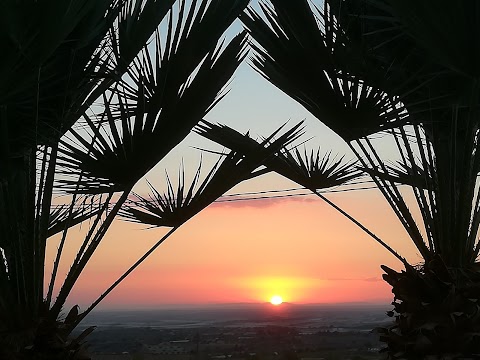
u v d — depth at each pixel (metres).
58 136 3.04
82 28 3.00
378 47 3.63
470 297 3.28
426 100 3.28
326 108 3.69
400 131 3.65
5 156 2.96
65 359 3.07
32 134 3.03
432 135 3.50
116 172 3.08
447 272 3.32
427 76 3.35
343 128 3.72
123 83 3.20
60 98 3.15
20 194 3.34
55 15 2.43
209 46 3.22
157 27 3.22
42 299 3.19
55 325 3.08
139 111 3.10
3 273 3.13
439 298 3.33
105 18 3.33
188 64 3.14
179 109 3.12
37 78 2.67
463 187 3.27
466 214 3.35
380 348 3.49
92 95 3.48
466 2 2.56
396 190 3.60
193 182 3.42
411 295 3.39
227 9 3.27
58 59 3.08
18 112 2.95
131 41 3.21
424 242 3.54
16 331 3.06
